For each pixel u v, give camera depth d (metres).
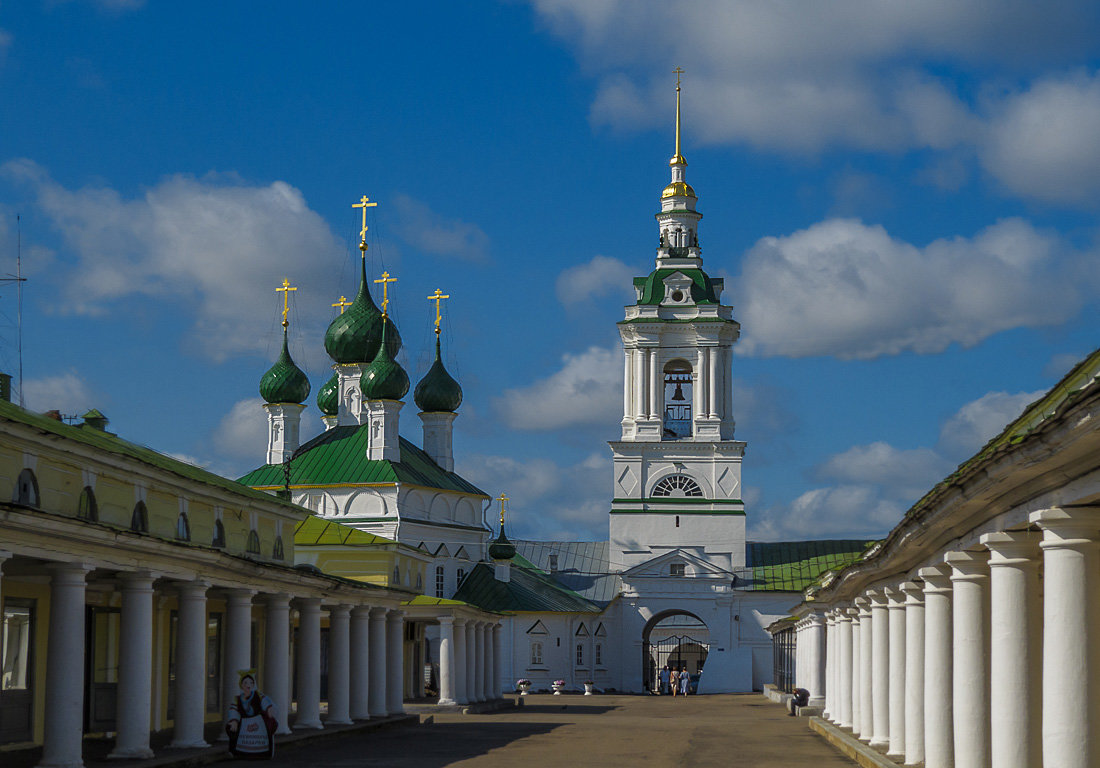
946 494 17.58
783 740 40.03
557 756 33.28
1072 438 12.27
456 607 60.44
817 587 47.44
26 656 29.31
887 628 31.14
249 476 98.19
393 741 39.06
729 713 62.41
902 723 27.70
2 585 28.11
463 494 100.69
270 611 35.69
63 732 23.39
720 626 101.06
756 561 105.69
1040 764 16.28
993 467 14.80
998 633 16.56
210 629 40.22
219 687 40.75
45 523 21.80
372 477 94.94
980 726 19.45
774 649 93.06
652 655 113.25
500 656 73.19
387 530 93.81
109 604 34.75
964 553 19.53
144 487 29.00
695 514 102.38
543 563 111.69
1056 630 14.09
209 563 29.34
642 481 103.06
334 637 42.31
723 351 104.12
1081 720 13.93
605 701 80.69
